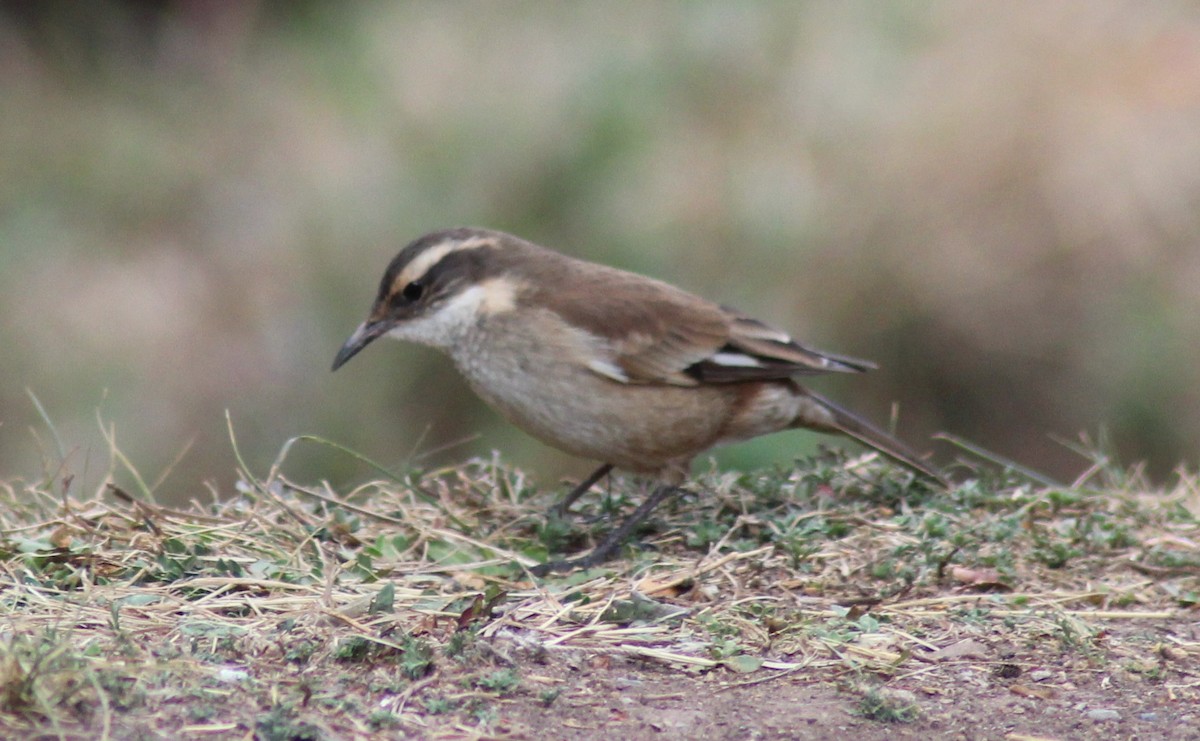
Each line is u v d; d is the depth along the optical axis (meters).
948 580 8.29
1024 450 17.05
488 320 9.66
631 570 8.44
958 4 20.62
